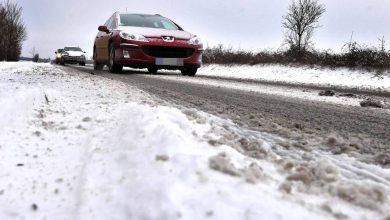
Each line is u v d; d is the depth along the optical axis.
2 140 2.49
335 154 2.47
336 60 17.61
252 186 1.42
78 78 7.73
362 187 1.60
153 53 10.12
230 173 1.53
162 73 12.11
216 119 3.52
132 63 10.09
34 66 13.23
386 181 1.94
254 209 1.20
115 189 1.52
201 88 7.11
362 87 13.52
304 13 22.83
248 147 2.28
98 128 2.88
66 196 1.64
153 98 4.69
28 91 3.87
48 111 3.63
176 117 2.71
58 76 8.16
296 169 1.87
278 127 3.29
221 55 23.95
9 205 1.57
